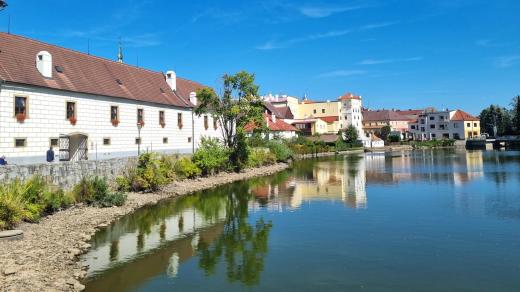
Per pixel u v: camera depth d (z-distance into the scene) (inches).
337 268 661.3
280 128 3767.2
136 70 2052.2
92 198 1120.8
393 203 1210.6
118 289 586.9
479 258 695.7
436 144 5344.5
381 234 858.1
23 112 1299.2
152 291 581.6
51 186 1061.8
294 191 1501.0
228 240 833.5
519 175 1822.1
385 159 3164.4
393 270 647.8
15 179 932.6
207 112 2256.4
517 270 638.5
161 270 662.5
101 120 1606.8
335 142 4409.5
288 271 652.7
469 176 1838.1
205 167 1818.4
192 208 1180.5
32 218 876.0
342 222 974.4
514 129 5590.6
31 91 1318.9
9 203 820.0
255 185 1686.8
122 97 1707.7
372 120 6584.6
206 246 793.6
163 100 2010.3
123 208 1130.0
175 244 807.7
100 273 646.5
